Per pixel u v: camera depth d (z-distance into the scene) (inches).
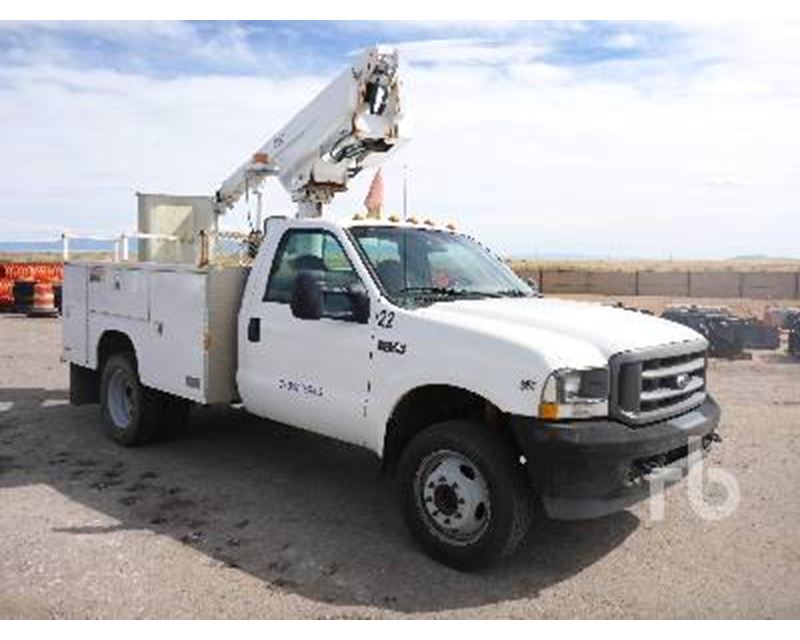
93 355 285.1
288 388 211.0
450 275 214.5
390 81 279.0
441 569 170.7
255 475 237.8
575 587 162.9
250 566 168.9
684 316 638.5
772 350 644.7
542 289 1861.5
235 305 232.7
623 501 161.6
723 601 156.7
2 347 540.1
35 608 145.7
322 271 205.8
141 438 265.1
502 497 161.3
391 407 181.9
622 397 160.7
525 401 156.2
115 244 327.9
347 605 151.9
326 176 297.1
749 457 271.6
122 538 182.9
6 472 236.5
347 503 213.2
